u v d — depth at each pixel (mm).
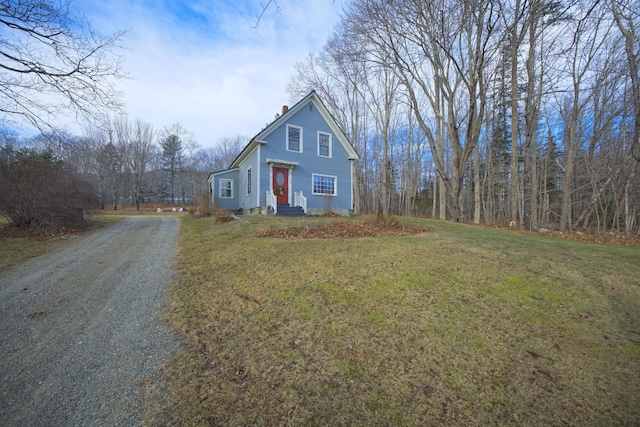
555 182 24297
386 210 27234
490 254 5539
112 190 35125
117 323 3193
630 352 2479
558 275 4410
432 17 10141
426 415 1800
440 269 4605
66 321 3262
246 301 3656
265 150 14086
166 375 2262
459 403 1900
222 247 6617
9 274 5047
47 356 2570
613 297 3664
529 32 12039
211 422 1772
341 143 17000
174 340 2805
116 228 10875
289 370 2271
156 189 41812
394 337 2719
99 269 5301
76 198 10109
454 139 12742
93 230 10312
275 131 14422
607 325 2957
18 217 9180
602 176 15750
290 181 14805
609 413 1804
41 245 7562
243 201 17406
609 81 12828
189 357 2502
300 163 15195
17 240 8070
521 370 2242
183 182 42625
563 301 3523
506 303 3443
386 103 21484
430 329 2854
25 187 9008
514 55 10719
